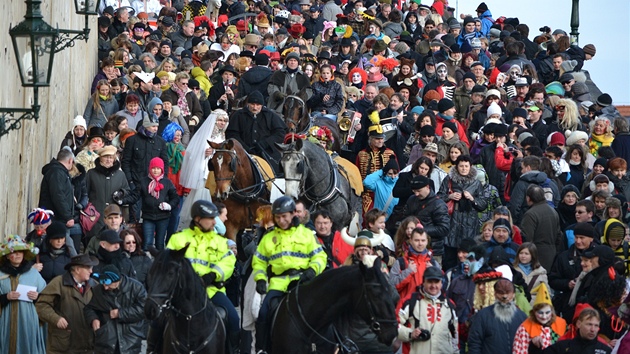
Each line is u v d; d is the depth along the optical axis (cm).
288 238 1364
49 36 1384
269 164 1969
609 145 2477
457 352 1538
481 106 2664
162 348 1364
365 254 1515
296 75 2494
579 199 2091
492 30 3972
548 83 3425
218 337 1336
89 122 2481
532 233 1916
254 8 3966
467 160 1978
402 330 1455
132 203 2006
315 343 1327
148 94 2527
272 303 1360
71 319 1509
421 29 3856
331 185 1916
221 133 2136
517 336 1433
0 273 1481
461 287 1585
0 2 1633
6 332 1473
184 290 1300
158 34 3425
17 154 1797
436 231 1880
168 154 2214
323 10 3966
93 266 1548
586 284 1603
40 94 2006
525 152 2267
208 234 1341
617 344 1322
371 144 2228
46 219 1638
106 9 3341
